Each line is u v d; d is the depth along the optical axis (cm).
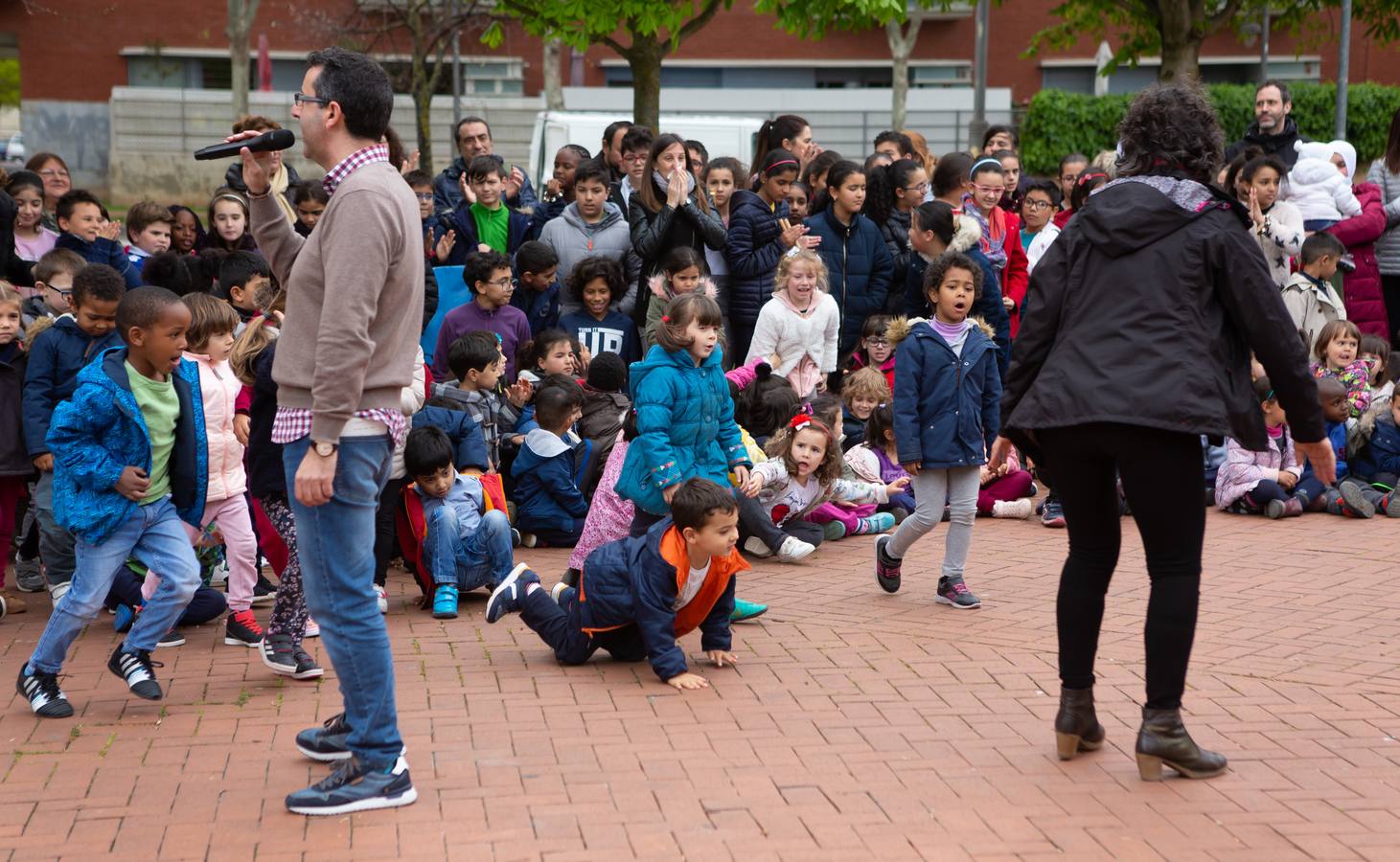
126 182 3042
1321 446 399
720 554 503
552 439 767
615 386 801
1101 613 428
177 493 506
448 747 445
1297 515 853
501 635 594
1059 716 430
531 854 363
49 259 738
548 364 789
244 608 580
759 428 781
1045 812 391
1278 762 431
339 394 366
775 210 916
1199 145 408
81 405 477
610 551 527
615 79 3450
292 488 385
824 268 841
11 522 655
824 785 411
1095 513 421
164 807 398
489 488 678
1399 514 850
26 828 383
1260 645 569
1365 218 1032
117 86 3250
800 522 767
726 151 1723
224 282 673
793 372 839
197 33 3325
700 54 3469
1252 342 396
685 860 360
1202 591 667
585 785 411
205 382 560
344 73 384
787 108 3030
